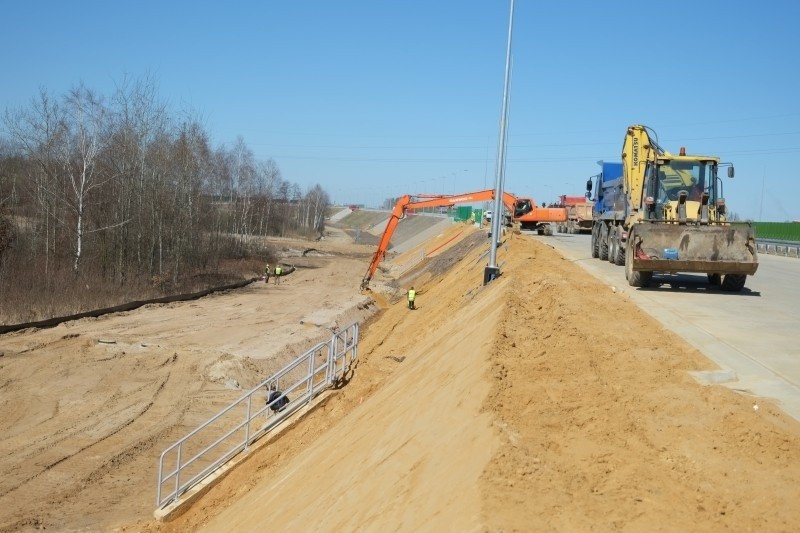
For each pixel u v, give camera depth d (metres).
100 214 42.88
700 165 20.94
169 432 19.22
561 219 52.28
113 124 44.44
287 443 14.69
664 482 6.27
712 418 7.84
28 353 25.80
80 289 36.59
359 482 8.17
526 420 7.38
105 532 13.33
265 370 25.62
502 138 21.33
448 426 7.93
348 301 41.09
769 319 14.54
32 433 18.62
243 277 55.56
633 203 23.16
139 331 30.59
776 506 5.94
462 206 84.25
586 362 9.73
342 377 17.41
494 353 9.65
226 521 11.36
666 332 12.15
